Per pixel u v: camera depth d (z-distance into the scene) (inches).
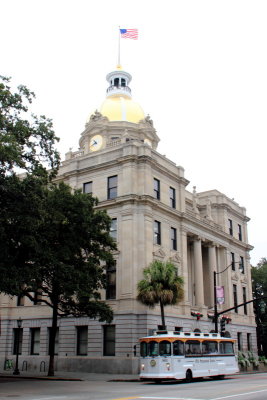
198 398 685.9
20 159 998.4
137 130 2425.0
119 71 2743.6
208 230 2167.8
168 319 1674.5
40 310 1831.9
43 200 1097.4
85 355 1665.8
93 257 1369.3
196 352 1251.2
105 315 1354.6
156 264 1467.8
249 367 1877.5
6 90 1060.5
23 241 1014.4
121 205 1715.1
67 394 799.7
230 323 2185.0
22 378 1346.0
